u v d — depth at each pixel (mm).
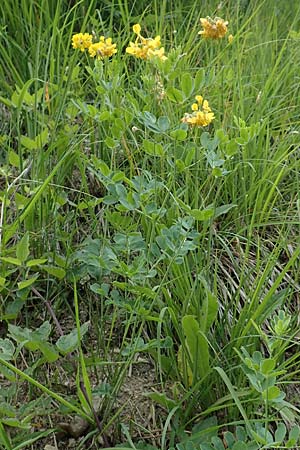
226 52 2848
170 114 2271
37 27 2865
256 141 2467
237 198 2297
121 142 2330
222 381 1776
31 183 2094
